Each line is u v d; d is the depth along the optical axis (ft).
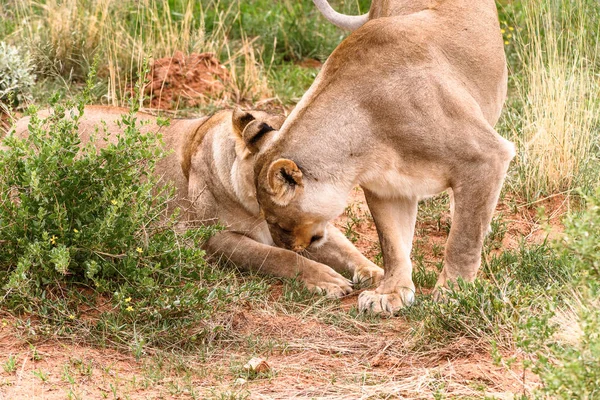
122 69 52.54
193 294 28.48
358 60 30.14
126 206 29.37
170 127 38.27
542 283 32.04
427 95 29.63
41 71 51.44
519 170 41.81
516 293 28.32
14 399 23.44
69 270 29.32
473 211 30.19
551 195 40.32
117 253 29.01
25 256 27.81
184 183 36.91
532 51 48.57
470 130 29.89
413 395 24.59
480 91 32.17
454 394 24.32
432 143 29.55
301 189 29.53
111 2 57.00
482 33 32.53
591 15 52.21
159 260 29.53
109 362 26.32
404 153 29.78
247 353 27.78
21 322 27.30
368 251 37.52
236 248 34.91
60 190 29.14
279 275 34.14
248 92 51.96
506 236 37.73
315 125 29.81
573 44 50.60
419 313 30.09
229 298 29.55
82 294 29.30
